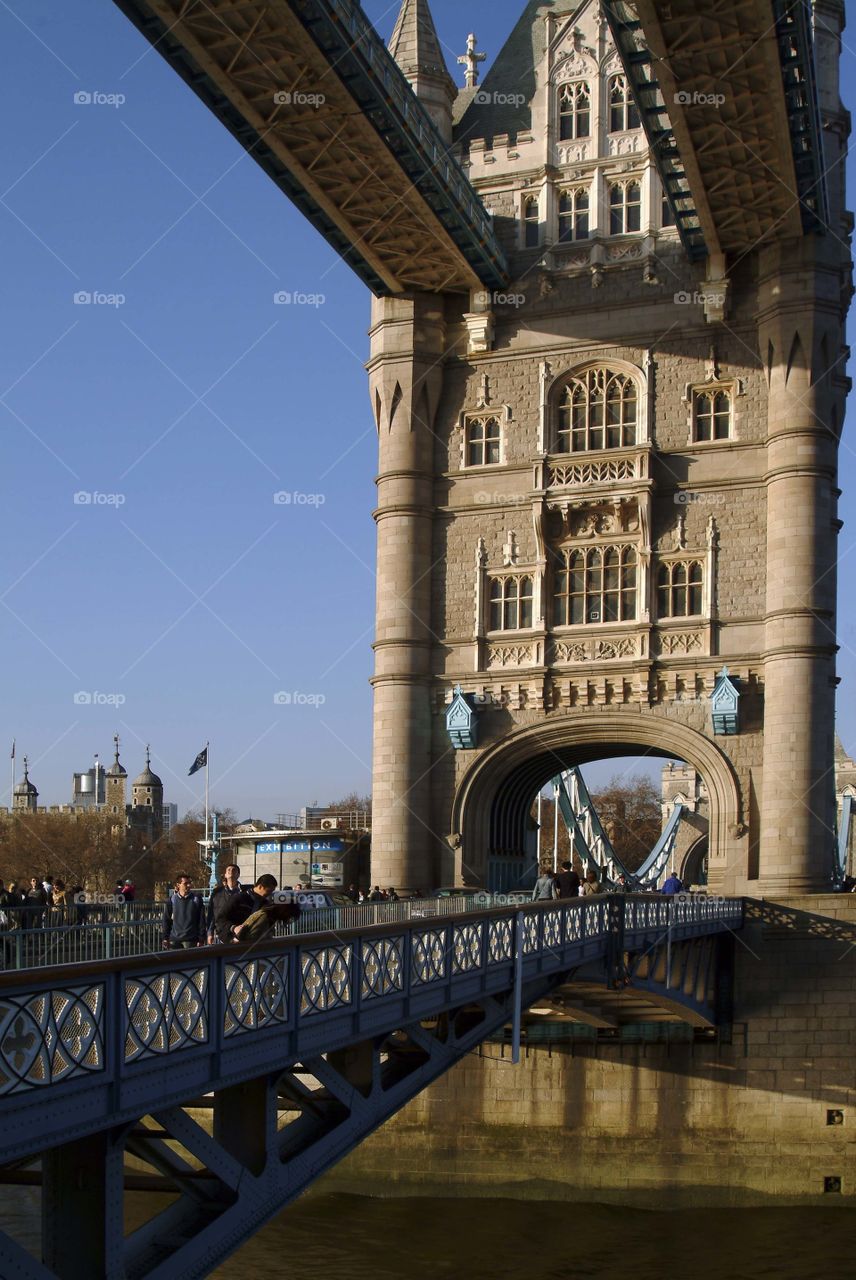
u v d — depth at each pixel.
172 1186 17.34
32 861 119.62
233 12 38.44
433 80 56.47
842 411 51.62
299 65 40.81
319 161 46.09
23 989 12.59
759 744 50.44
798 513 49.91
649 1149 47.16
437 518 55.41
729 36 40.16
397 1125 48.16
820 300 50.50
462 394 55.66
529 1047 47.97
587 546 53.47
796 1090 47.12
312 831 62.59
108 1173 14.62
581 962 32.25
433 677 54.59
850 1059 47.06
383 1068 24.80
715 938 48.16
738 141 44.88
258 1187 17.62
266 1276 36.28
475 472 54.97
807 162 46.75
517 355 55.03
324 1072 19.95
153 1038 14.85
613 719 52.22
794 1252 40.22
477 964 25.70
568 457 53.50
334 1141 20.08
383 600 54.94
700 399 52.88
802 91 42.47
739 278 52.59
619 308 53.97
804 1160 46.75
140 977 14.69
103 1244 14.52
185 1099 15.97
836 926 47.69
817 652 49.25
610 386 53.97
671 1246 40.91
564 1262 38.72
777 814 49.09
